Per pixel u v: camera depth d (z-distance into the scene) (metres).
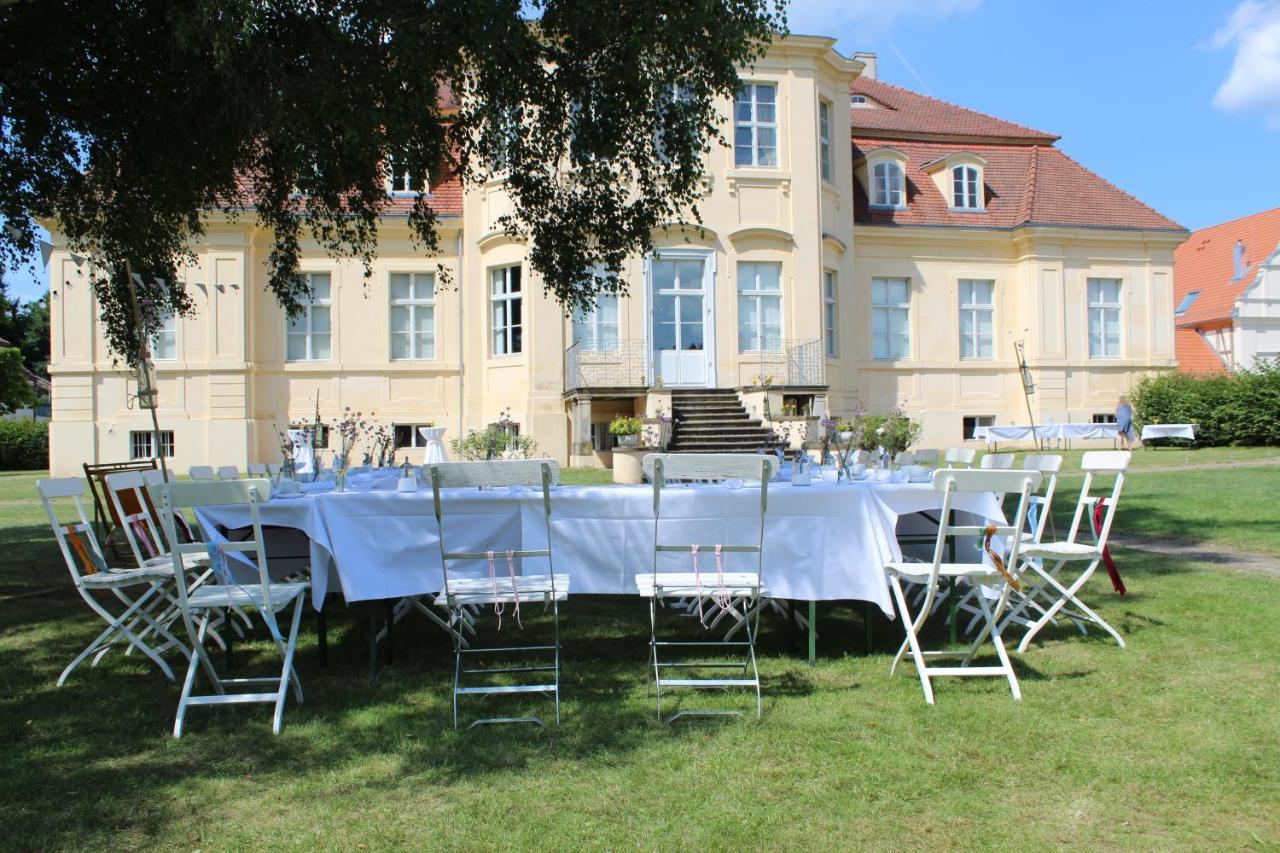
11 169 7.87
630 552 4.98
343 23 6.61
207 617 5.09
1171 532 9.48
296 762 3.72
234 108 6.82
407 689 4.70
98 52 7.27
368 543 4.90
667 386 19.58
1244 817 3.13
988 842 2.98
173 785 3.50
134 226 8.66
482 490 5.09
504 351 20.44
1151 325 24.17
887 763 3.61
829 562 4.96
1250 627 5.50
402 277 21.19
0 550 9.59
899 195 23.52
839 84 21.89
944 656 5.09
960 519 5.96
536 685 4.48
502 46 6.77
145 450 20.36
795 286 20.09
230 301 20.34
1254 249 34.69
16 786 3.49
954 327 23.41
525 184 8.72
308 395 20.92
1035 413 23.42
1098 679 4.63
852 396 22.17
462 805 3.29
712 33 7.07
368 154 7.13
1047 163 24.97
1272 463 17.84
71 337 20.25
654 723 4.11
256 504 4.32
